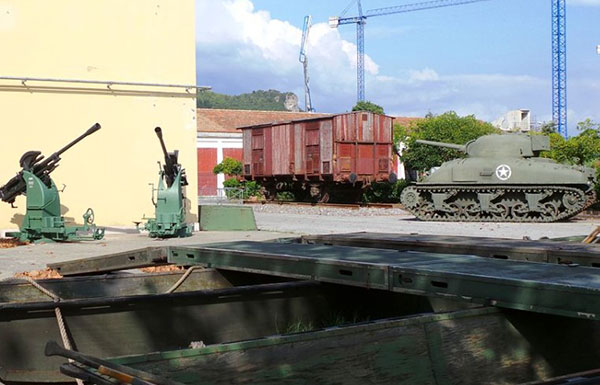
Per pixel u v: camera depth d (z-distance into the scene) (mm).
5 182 16969
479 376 4246
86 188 17781
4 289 5805
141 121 18297
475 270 4512
